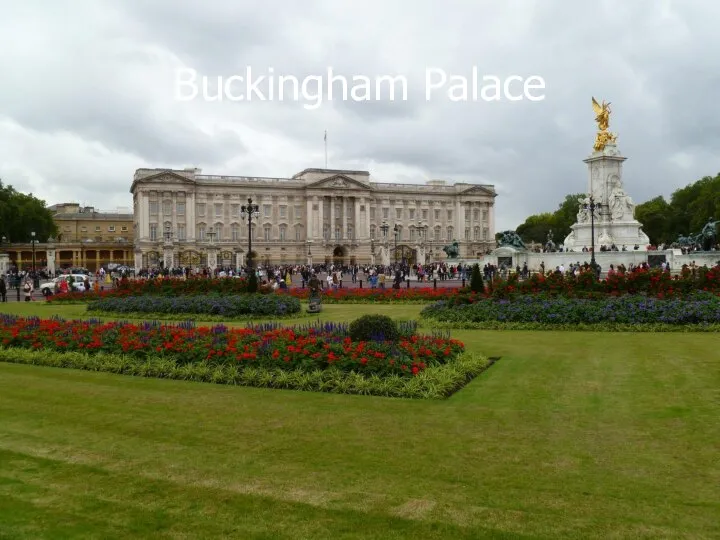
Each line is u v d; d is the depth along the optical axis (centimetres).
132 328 2502
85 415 1641
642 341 2730
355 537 961
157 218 17012
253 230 18075
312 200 18475
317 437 1430
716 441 1356
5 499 1109
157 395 1859
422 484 1153
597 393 1788
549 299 3488
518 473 1200
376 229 19525
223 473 1219
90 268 17450
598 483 1148
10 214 14938
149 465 1266
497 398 1752
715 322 3066
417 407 1672
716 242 12812
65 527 1004
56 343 2495
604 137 8912
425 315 3641
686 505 1053
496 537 956
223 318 4066
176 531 987
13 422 1581
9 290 8706
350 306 4938
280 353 2059
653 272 3716
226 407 1705
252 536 967
